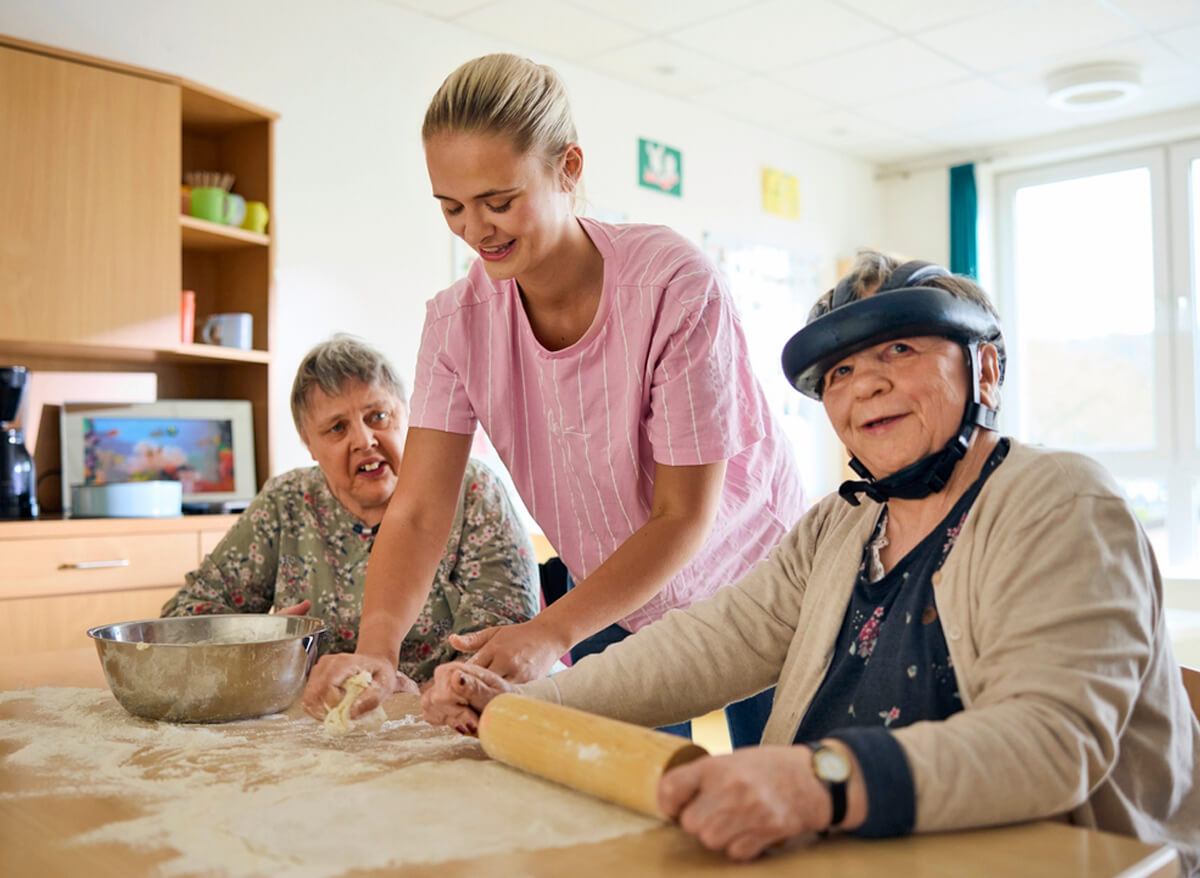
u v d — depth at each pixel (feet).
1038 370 20.54
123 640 4.19
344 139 12.90
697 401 4.33
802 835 2.43
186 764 3.17
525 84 3.89
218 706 3.74
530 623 3.86
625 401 4.54
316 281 12.58
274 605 5.63
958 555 2.94
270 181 11.33
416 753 3.30
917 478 3.08
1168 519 19.03
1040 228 20.54
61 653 5.41
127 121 10.07
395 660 4.17
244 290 11.60
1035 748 2.40
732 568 5.32
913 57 15.69
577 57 15.44
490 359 4.81
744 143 18.62
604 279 4.45
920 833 2.41
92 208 9.83
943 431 3.02
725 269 18.12
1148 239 19.27
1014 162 20.30
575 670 3.56
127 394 11.28
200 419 11.24
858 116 18.43
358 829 2.52
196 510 10.65
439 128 3.87
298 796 2.80
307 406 5.37
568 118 4.12
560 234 4.22
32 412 10.60
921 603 3.04
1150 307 19.25
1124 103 17.90
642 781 2.53
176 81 10.38
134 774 3.07
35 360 10.61
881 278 3.25
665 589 5.05
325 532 5.57
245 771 3.09
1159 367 19.13
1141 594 2.68
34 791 2.92
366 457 5.35
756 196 18.84
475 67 3.90
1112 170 19.65
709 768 2.33
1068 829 2.44
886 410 3.02
